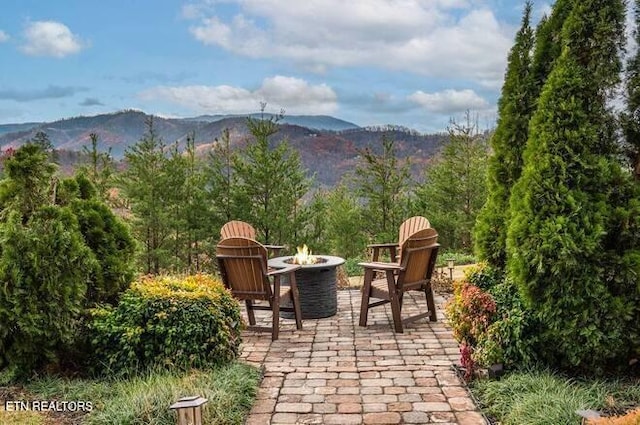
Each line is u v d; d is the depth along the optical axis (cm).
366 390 340
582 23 335
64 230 358
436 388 341
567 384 315
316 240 1123
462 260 1070
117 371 360
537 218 332
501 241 416
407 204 1207
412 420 291
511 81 423
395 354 424
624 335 321
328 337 484
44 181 382
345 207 1316
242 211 1045
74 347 367
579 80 330
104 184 1084
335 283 587
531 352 343
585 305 322
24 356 344
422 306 614
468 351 356
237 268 495
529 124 363
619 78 335
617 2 331
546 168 333
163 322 369
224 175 1065
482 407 307
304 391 340
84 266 360
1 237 343
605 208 322
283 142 1065
